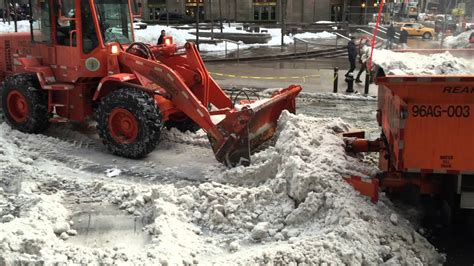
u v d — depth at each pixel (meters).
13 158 7.70
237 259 4.70
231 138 7.13
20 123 9.05
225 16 48.81
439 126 5.27
